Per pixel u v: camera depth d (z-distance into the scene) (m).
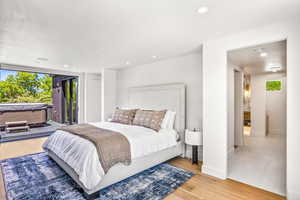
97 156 2.04
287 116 1.93
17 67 4.50
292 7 1.67
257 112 5.60
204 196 2.02
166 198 1.98
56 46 2.90
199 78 3.32
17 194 2.04
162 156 2.99
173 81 3.79
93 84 6.12
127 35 2.42
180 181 2.39
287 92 1.94
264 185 2.29
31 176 2.51
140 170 2.57
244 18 1.91
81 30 2.24
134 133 2.77
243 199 1.97
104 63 4.36
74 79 6.53
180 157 3.46
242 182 2.38
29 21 1.96
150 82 4.32
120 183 2.32
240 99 4.26
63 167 2.60
